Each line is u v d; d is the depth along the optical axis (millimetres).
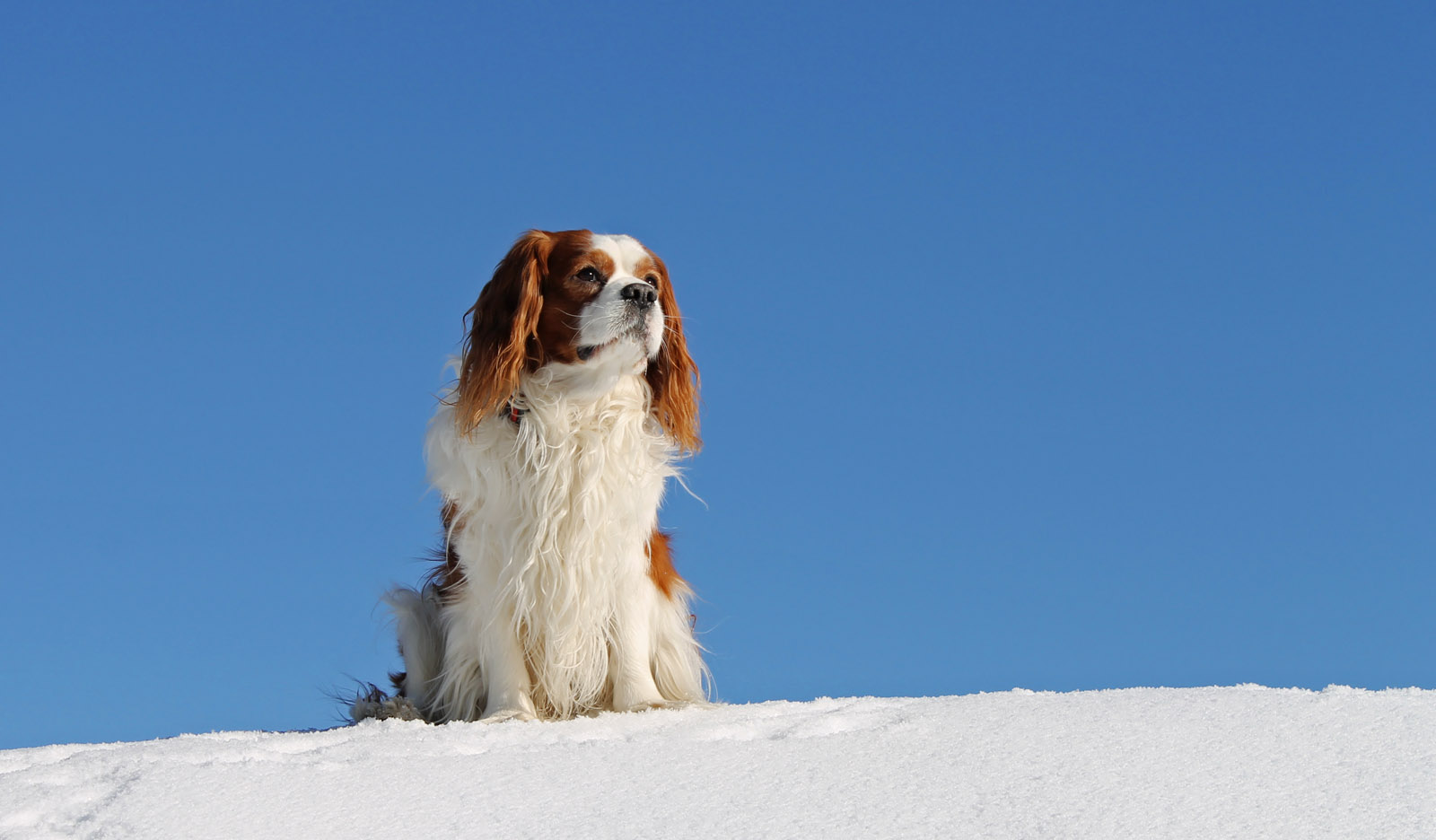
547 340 5402
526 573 5367
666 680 5770
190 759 3986
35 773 3807
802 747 4020
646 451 5559
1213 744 3934
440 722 5738
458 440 5426
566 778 3654
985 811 3307
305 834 3182
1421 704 4465
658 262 5793
